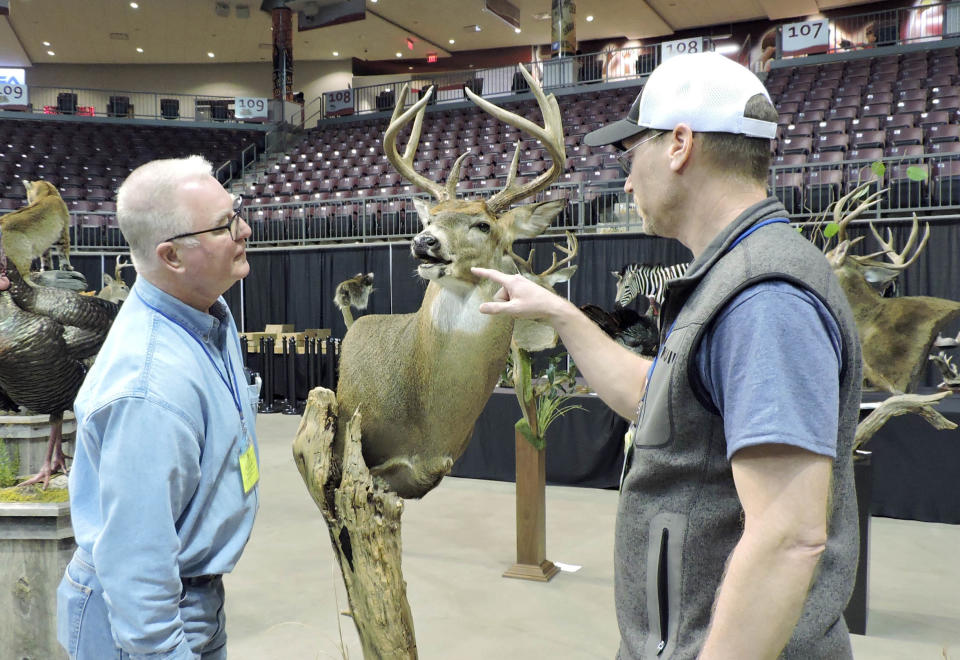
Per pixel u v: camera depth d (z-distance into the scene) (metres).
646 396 1.05
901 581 3.89
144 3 17.06
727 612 0.86
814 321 0.87
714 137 1.00
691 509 0.99
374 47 20.41
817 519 0.84
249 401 1.52
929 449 4.82
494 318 1.60
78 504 1.37
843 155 9.97
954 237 7.42
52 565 2.40
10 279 2.32
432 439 1.62
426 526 4.90
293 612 3.55
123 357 1.28
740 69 1.02
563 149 1.87
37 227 2.67
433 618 3.49
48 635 2.41
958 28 14.50
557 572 4.08
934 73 12.97
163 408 1.25
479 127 15.48
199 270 1.35
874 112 11.84
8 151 15.30
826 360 0.86
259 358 9.69
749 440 0.84
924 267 7.53
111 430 1.23
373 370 1.63
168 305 1.36
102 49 20.09
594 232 9.45
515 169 1.93
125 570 1.21
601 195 9.77
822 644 0.96
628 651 1.06
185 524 1.32
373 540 1.62
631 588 1.06
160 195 1.32
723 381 0.91
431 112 16.88
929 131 10.23
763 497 0.85
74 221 11.63
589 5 17.52
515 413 5.98
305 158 15.84
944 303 4.97
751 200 1.01
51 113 17.73
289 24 17.31
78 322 2.39
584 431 5.75
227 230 1.36
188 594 1.37
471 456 6.16
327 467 1.66
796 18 18.28
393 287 10.34
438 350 1.57
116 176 15.43
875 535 4.61
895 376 5.00
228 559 1.39
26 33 18.84
